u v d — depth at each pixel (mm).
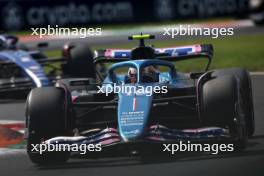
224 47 95938
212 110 30156
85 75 59406
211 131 29906
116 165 29781
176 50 37281
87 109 34344
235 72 33531
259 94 51344
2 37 61469
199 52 36969
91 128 34375
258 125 39062
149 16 139250
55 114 30375
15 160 32688
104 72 60688
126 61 34469
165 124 33750
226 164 28781
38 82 54875
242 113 30875
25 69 55906
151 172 28000
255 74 63875
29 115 30453
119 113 30266
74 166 30312
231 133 30422
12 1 130500
